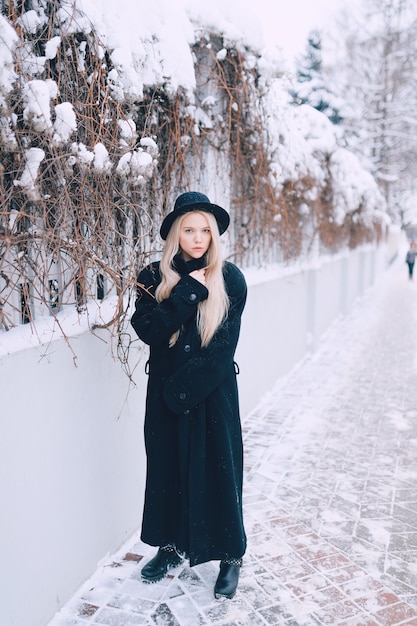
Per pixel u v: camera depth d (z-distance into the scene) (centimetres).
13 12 162
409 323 951
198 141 312
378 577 234
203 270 202
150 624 204
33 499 190
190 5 297
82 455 221
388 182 2167
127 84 203
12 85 154
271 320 511
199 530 205
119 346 244
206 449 206
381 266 2169
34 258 187
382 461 362
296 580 232
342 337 823
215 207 204
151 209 263
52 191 184
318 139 643
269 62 359
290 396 514
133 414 265
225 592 218
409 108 2019
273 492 317
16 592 183
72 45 186
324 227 732
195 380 196
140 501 279
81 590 225
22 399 179
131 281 207
